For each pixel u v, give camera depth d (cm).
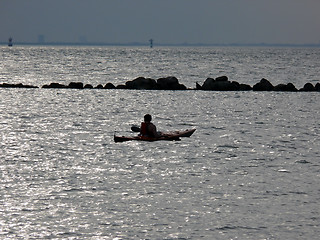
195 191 6825
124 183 7181
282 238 5309
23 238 5219
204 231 5459
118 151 9338
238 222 5719
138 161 8550
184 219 5788
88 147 9706
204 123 12962
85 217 5806
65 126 12250
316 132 11688
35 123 12650
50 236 5278
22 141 10250
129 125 12569
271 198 6556
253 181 7338
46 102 17150
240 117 14075
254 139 10694
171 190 6856
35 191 6744
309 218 5862
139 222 5675
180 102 17400
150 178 7469
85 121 13100
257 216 5906
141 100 17912
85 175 7600
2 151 9231
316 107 16412
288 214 5981
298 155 9162
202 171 7900
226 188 6981
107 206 6181
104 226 5556
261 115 14512
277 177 7588
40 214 5881
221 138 10762
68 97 18750
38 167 8062
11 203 6238
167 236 5319
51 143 10069
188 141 10356
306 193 6781
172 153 9194
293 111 15425
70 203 6272
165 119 13612
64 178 7412
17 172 7725
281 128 12250
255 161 8631
